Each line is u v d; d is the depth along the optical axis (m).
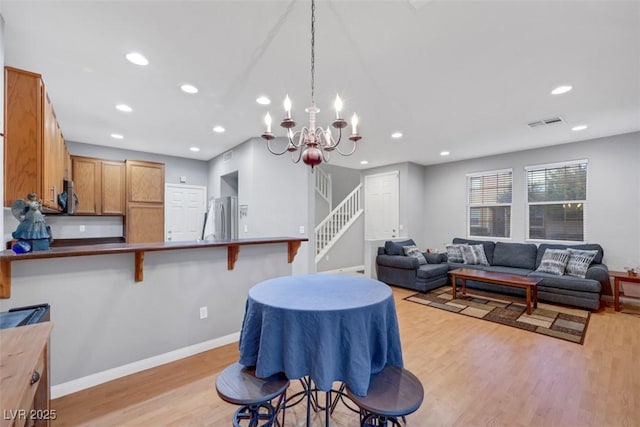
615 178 4.42
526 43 2.14
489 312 3.95
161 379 2.28
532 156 5.27
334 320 1.40
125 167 5.05
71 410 1.91
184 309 2.63
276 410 1.65
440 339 3.08
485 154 5.72
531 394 2.11
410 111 3.45
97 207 4.80
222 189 5.66
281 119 3.72
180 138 4.59
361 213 7.47
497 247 5.39
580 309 4.04
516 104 3.26
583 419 1.85
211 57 2.31
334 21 1.89
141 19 1.85
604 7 1.76
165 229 5.75
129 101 3.15
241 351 1.61
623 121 3.80
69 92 2.91
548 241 5.11
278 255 3.26
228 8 1.76
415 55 2.30
